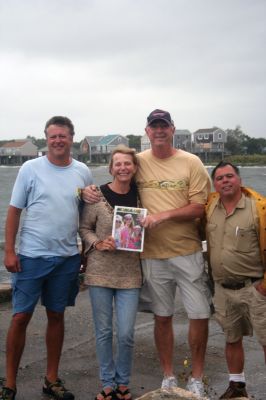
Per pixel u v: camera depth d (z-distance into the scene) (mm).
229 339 4277
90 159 110875
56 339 4402
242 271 4070
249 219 3984
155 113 4254
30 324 6176
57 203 4230
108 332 4250
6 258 4238
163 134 4250
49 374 4426
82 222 4375
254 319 4051
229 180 4000
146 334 5949
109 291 4250
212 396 4359
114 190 4324
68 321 6359
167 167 4332
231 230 4043
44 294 4418
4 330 6016
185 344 5641
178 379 4727
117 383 4258
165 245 4312
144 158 4410
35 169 4258
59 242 4262
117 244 4172
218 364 5086
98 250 4234
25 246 4262
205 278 4406
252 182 51781
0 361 5070
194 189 4285
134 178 4410
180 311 6746
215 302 4297
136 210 4199
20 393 4410
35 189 4227
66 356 5277
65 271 4344
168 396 3541
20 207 4273
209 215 4207
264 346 4078
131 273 4262
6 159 130375
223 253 4086
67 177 4305
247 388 4508
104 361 4258
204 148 102875
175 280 4387
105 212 4242
